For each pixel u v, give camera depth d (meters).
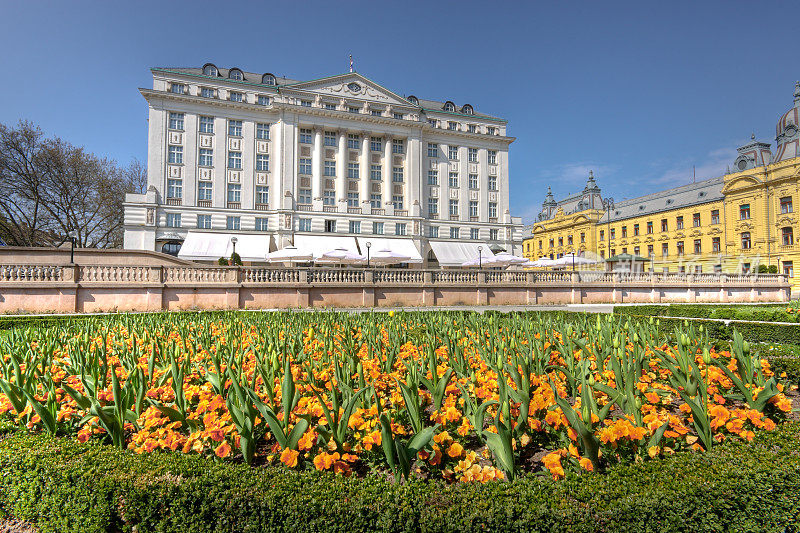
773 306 22.34
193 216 46.09
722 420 3.73
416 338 7.53
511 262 41.75
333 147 52.75
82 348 6.36
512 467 3.10
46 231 43.66
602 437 3.33
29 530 3.43
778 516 2.94
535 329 8.35
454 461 3.42
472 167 58.72
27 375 4.93
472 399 4.46
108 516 3.08
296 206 49.00
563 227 78.06
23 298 17.89
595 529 2.64
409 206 54.00
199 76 47.78
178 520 2.96
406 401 3.71
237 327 9.07
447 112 58.22
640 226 64.75
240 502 2.88
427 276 24.80
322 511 2.75
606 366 5.42
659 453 3.44
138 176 54.62
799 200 45.53
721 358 6.44
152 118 45.59
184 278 20.52
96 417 4.00
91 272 19.17
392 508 2.71
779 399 4.40
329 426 3.66
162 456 3.46
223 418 3.77
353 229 50.94
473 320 9.38
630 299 29.86
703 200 55.72
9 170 39.78
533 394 4.34
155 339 7.01
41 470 3.41
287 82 56.31
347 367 5.27
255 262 44.84
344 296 22.88
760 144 50.53
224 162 48.00
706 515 2.83
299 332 7.58
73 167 42.53
